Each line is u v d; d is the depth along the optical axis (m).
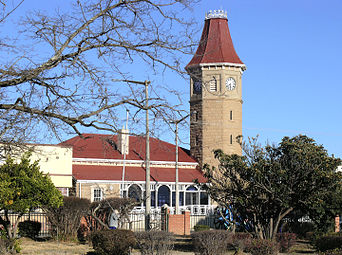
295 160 25.14
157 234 19.77
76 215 28.78
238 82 58.94
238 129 58.69
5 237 23.86
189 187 55.50
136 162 53.62
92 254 23.03
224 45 59.12
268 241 22.09
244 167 25.69
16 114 11.00
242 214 26.62
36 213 33.19
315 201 24.92
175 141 13.21
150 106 11.84
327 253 20.17
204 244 21.30
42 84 11.27
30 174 24.72
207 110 58.00
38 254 22.78
